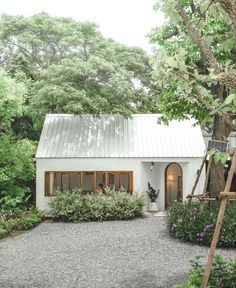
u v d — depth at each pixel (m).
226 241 12.48
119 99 23.17
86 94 21.92
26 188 21.55
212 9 4.88
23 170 20.86
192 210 14.20
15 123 25.02
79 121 23.80
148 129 23.19
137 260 11.10
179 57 4.27
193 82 4.49
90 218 19.09
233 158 5.98
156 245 12.95
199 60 12.96
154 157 20.73
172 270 9.96
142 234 14.91
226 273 7.05
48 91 21.41
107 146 21.56
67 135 22.48
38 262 11.11
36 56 27.59
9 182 20.75
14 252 12.53
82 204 19.22
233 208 14.30
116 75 22.80
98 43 24.62
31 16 26.50
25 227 16.92
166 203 22.91
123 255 11.73
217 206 14.66
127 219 19.20
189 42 12.47
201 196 14.14
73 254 11.99
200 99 4.68
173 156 20.73
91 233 15.54
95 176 20.70
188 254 11.70
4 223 16.44
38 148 21.33
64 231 16.25
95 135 22.53
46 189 20.56
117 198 19.39
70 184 20.81
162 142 21.94
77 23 25.59
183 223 13.66
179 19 4.94
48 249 12.82
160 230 15.66
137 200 19.67
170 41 14.66
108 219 19.20
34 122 25.19
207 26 8.27
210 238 12.72
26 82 23.27
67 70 21.92
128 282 9.03
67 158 20.66
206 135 24.44
